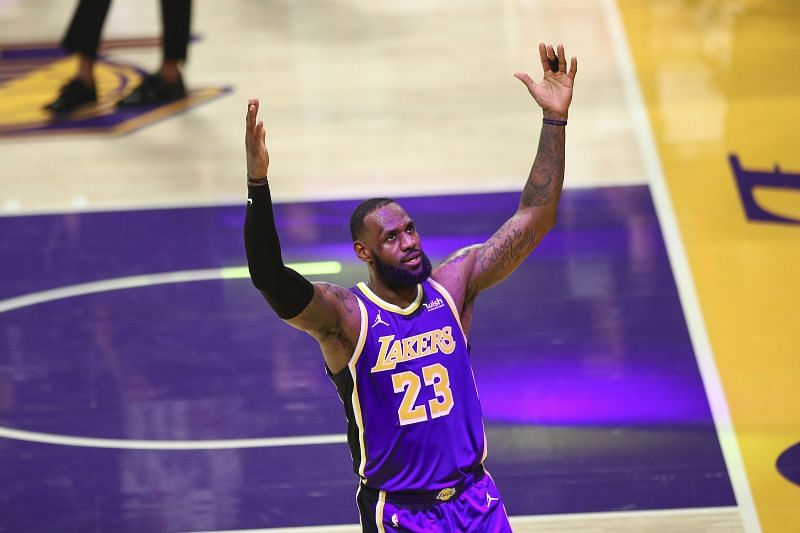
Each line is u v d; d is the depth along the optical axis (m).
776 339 21.42
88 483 18.61
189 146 29.77
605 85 31.89
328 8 38.84
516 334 22.05
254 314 23.05
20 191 27.80
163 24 31.81
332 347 12.22
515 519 17.45
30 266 24.78
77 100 31.95
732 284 23.12
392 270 12.10
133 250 25.25
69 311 23.22
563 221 25.66
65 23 38.38
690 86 31.53
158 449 19.39
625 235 25.00
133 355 21.88
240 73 34.12
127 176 28.36
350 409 12.42
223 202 27.09
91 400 20.66
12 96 33.00
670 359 21.08
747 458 18.47
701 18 35.94
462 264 13.06
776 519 17.11
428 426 12.29
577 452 18.84
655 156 28.11
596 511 17.53
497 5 38.09
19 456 19.25
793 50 33.22
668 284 23.27
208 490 18.41
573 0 38.00
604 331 21.97
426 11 38.03
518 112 30.86
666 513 17.38
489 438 19.30
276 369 21.44
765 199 26.06
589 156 28.28
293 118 31.11
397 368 12.27
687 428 19.27
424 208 26.31
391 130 30.23
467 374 12.67
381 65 34.16
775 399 19.83
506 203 26.38
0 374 21.39
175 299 23.53
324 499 18.16
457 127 30.22
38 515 17.95
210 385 21.03
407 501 12.37
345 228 25.62
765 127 29.05
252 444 19.50
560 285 23.44
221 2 39.72
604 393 20.27
